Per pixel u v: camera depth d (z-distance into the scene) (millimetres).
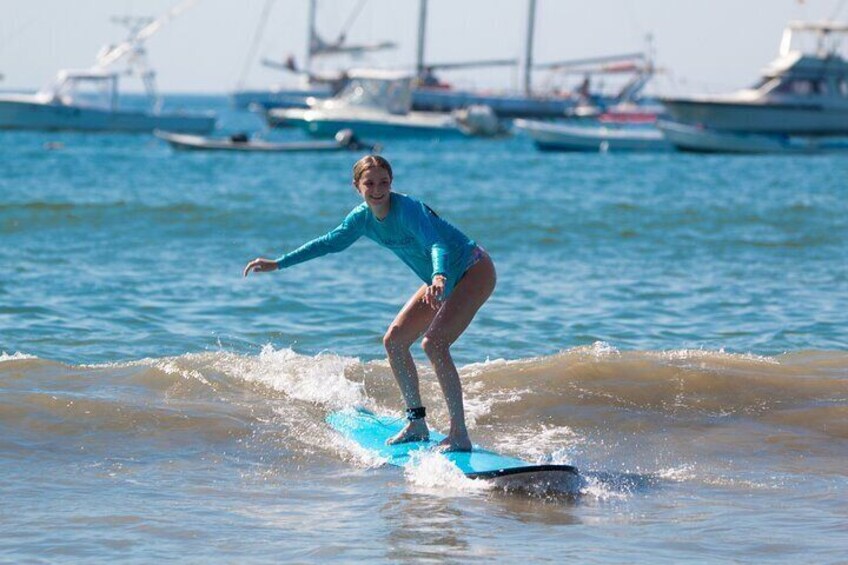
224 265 39281
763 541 13867
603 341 26719
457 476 16297
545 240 48250
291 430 18750
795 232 52000
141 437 18125
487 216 57812
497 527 14367
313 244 17234
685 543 13797
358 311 30266
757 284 36031
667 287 35188
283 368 21984
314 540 13703
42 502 14977
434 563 12961
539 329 28109
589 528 14391
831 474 17141
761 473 17172
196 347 25578
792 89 168125
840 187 87188
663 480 16781
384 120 193500
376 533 14016
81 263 38750
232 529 14070
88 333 26703
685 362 22422
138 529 13977
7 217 52125
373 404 20562
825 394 21125
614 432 19250
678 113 169250
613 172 109250
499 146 181250
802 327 28734
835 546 13656
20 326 27141
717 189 84375
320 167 111312
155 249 43688
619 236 50000
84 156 130000
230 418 19094
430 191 80188
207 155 133875
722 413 20188
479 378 21719
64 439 17844
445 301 17141
